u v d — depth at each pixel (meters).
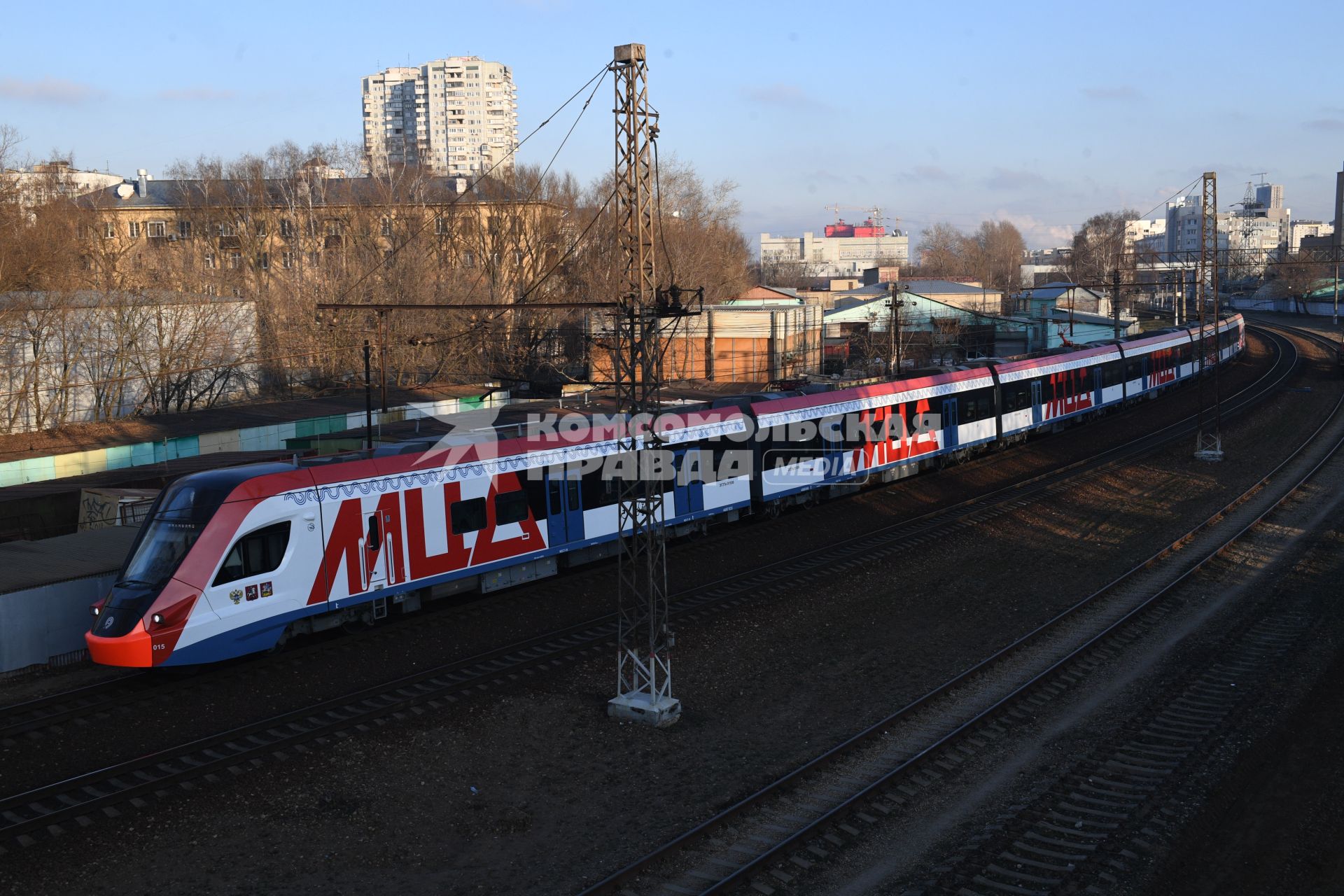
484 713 14.84
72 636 16.53
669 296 15.51
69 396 40.22
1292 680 16.05
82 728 13.70
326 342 47.09
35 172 56.25
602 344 20.12
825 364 63.78
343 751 13.38
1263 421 45.38
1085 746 13.78
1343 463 35.69
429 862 11.02
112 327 42.06
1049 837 11.20
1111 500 30.41
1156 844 11.06
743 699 15.71
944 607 20.39
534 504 20.34
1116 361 47.38
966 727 14.04
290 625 16.77
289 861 10.96
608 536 21.97
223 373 44.81
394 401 41.16
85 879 10.45
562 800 12.46
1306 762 13.14
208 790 12.27
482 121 193.50
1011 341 68.69
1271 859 10.83
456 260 62.53
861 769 13.05
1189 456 37.62
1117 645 17.83
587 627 18.64
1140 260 129.00
